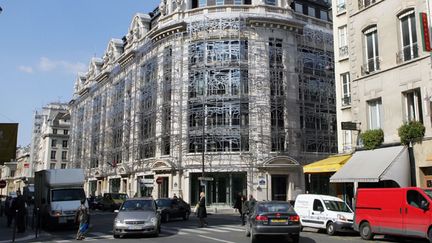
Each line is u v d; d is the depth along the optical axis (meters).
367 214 16.50
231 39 42.28
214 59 42.19
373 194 16.42
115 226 17.28
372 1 22.28
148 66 49.19
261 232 14.67
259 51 42.19
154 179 43.69
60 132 105.00
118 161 56.09
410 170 19.06
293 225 14.75
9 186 137.88
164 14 47.88
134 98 51.25
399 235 15.12
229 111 40.91
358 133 22.59
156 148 44.41
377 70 21.50
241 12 43.12
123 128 53.75
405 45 20.12
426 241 15.76
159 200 27.97
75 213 22.28
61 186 23.73
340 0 28.50
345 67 27.52
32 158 121.88
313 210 19.78
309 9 48.06
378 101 21.69
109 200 42.44
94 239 17.30
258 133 40.50
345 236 18.12
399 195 15.23
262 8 43.28
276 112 41.81
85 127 72.50
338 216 18.27
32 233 20.55
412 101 19.80
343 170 21.33
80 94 76.94
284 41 43.47
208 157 40.41
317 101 45.00
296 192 39.66
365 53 22.64
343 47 27.86
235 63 41.66
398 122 20.02
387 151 19.95
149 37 48.00
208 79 41.88
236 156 40.06
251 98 41.00
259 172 39.69
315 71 45.34
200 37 42.88
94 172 63.81
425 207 14.12
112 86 60.22
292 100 42.75
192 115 42.12
